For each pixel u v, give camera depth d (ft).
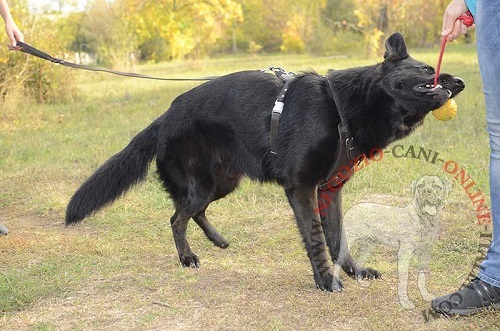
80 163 27.71
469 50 100.01
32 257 16.37
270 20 155.12
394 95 12.82
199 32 96.43
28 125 39.17
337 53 119.55
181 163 15.42
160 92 56.39
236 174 15.40
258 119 14.10
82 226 19.42
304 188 13.56
